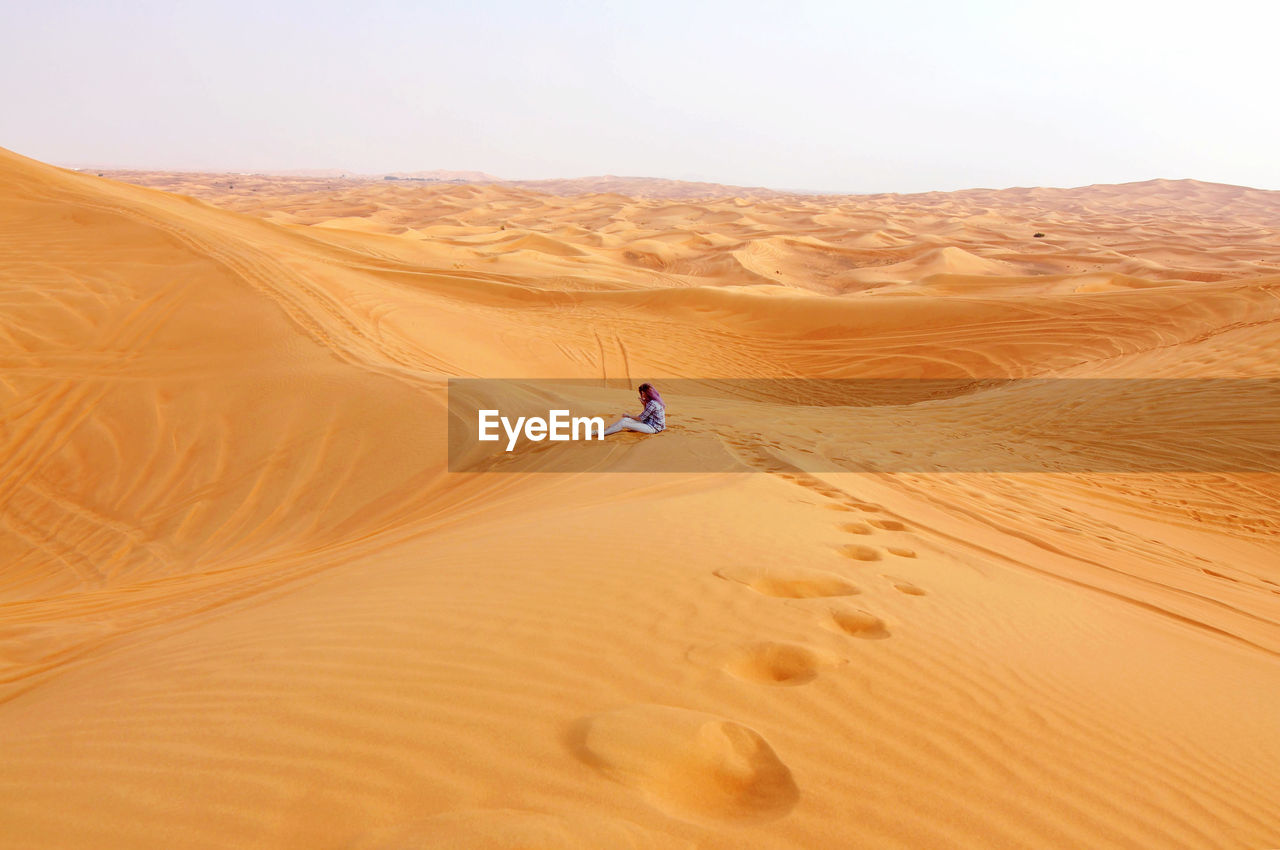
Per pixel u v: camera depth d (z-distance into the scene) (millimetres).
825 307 26438
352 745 2021
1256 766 2553
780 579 3805
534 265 46000
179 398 12000
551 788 1839
